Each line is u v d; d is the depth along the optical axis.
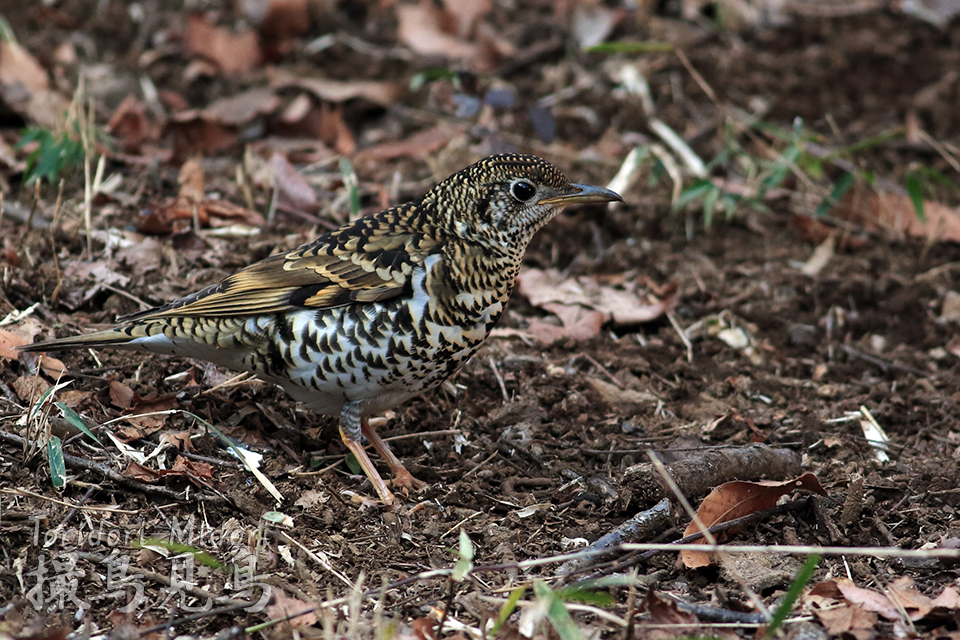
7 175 13.01
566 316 11.94
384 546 8.34
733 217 14.26
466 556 6.84
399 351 8.66
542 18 18.34
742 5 18.86
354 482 9.23
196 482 8.60
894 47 18.25
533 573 8.03
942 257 13.85
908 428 10.52
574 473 9.43
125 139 14.12
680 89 16.80
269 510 8.58
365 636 7.14
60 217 12.09
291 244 12.12
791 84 17.14
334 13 18.19
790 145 14.36
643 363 11.27
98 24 17.14
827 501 8.99
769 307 12.55
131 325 8.86
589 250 13.45
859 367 11.65
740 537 8.58
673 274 13.02
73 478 8.44
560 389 10.70
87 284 10.95
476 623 7.38
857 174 14.32
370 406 9.10
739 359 11.70
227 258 11.77
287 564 7.99
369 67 16.75
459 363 9.01
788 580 7.98
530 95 16.50
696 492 8.85
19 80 14.74
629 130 15.73
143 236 12.05
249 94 15.48
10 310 10.23
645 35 18.12
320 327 8.59
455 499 9.05
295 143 14.78
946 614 7.49
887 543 8.52
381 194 13.26
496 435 10.00
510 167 8.91
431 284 8.65
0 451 8.52
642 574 8.09
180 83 15.91
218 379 10.04
